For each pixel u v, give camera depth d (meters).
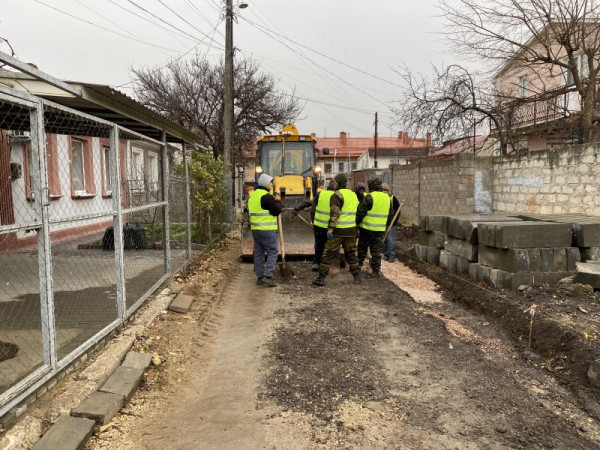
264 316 6.06
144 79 23.42
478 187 11.83
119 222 4.83
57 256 8.91
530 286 6.16
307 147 12.17
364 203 8.24
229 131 16.19
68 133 6.65
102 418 3.27
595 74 11.29
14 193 7.40
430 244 9.21
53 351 3.39
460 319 5.98
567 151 8.76
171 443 3.21
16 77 4.72
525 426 3.42
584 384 4.01
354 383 4.12
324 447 3.17
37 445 2.87
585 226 6.21
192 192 10.79
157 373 4.25
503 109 13.59
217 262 9.64
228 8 15.94
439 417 3.54
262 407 3.72
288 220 10.18
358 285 7.70
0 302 5.44
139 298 5.77
